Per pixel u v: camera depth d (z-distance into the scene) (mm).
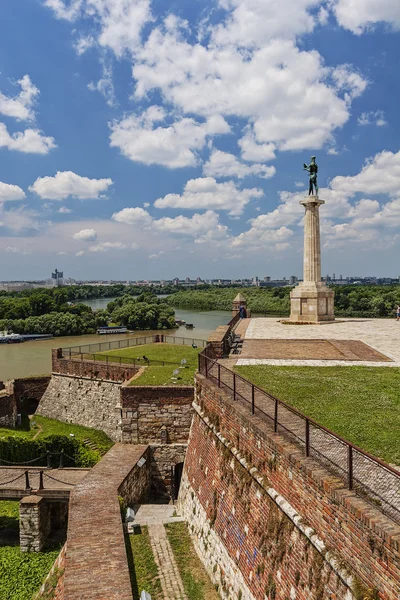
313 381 17875
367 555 7285
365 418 13094
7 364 61500
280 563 10172
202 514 15992
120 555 13570
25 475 22625
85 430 36156
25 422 39188
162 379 26594
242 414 13195
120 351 39906
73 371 38188
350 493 8117
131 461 21734
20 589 17609
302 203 45094
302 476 9438
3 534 22188
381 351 25844
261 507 11617
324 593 8359
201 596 13172
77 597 11625
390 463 10055
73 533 14859
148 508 20000
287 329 38750
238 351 25938
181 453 23891
